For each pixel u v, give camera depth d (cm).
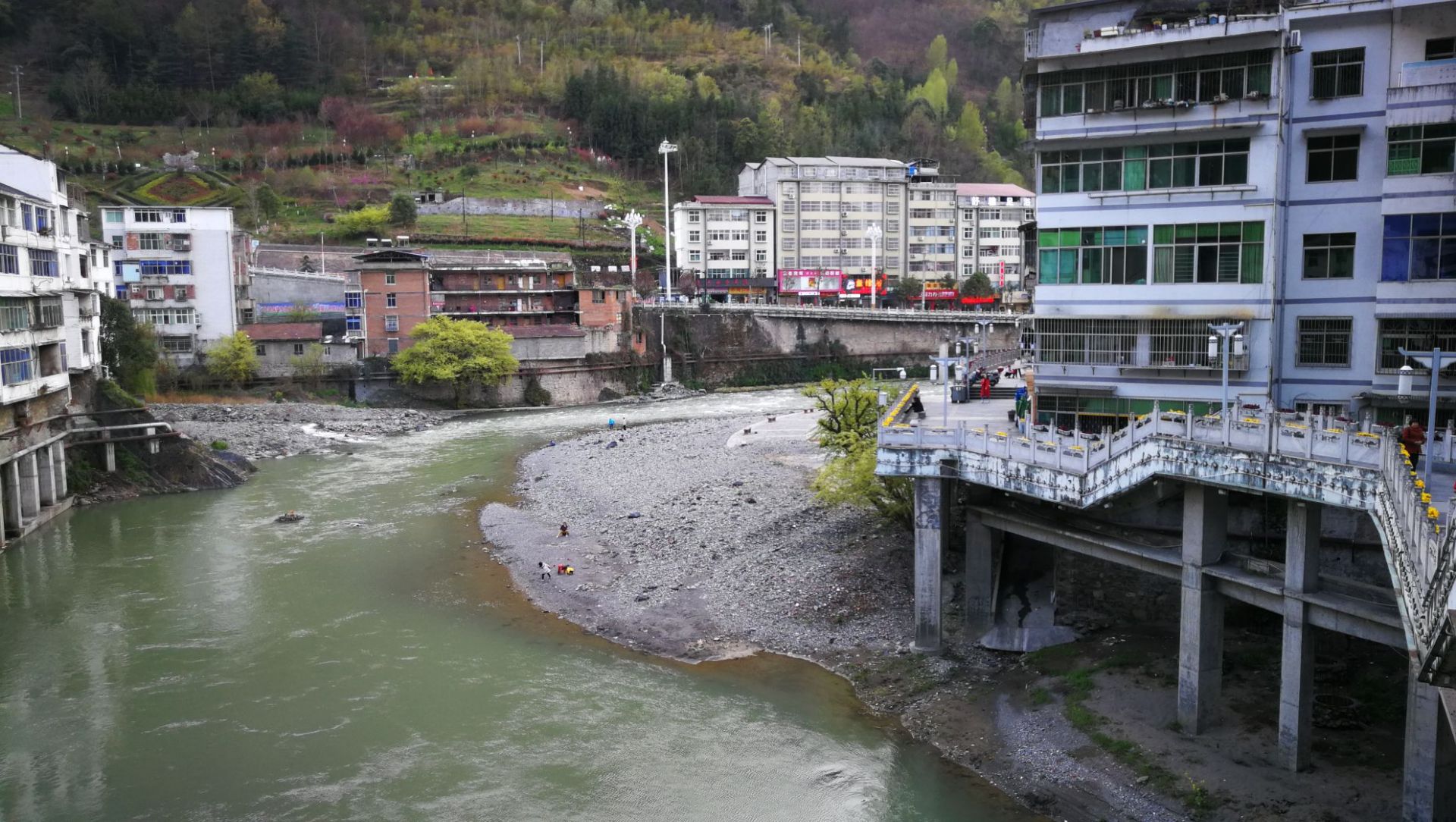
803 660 3662
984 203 15512
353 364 10400
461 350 10438
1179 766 2633
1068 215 3809
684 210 14600
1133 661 3189
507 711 3319
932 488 3453
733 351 12681
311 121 19738
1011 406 4959
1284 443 2428
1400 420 3434
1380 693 2834
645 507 5703
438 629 4081
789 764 2942
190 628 4138
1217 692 2778
